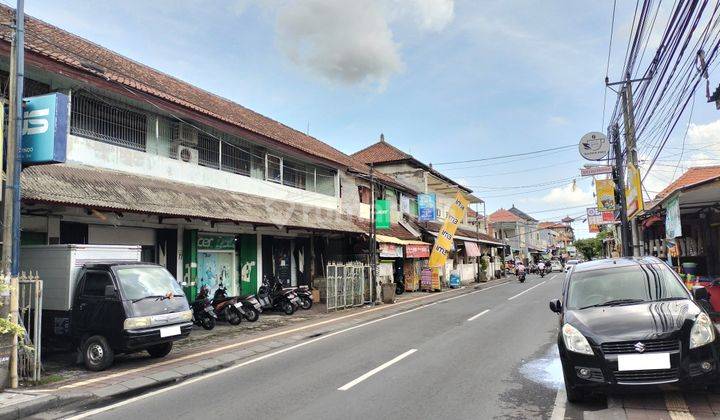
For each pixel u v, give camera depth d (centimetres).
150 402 662
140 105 1340
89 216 1191
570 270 775
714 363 528
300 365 873
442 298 2341
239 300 1491
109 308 866
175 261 1477
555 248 10288
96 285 901
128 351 869
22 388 728
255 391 698
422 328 1302
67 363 924
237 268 1794
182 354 1000
